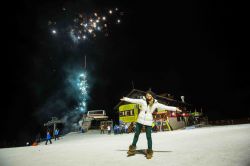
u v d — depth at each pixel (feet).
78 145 40.06
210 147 21.53
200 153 18.43
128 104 107.45
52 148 37.68
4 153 35.42
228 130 46.14
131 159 18.01
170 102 101.30
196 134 43.42
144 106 19.16
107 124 129.08
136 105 104.68
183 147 23.39
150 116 18.85
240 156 15.79
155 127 90.33
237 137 28.94
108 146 32.01
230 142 24.06
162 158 17.39
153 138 43.57
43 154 27.96
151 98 19.29
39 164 19.44
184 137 38.11
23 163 20.98
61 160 20.93
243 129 44.80
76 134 127.75
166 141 32.81
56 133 100.32
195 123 124.77
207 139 30.04
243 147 19.61
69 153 26.43
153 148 24.31
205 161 15.11
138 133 19.49
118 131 99.30
